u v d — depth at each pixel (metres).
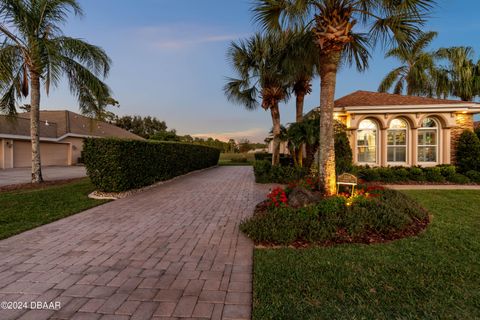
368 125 11.02
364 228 3.99
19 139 18.75
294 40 6.91
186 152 13.99
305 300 2.31
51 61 7.67
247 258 3.30
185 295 2.44
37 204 6.12
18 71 8.59
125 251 3.52
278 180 10.31
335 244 3.69
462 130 10.56
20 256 3.34
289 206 4.66
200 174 14.68
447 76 15.68
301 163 11.15
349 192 5.73
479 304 2.24
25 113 24.45
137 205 6.39
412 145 10.71
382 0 5.06
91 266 3.06
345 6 5.43
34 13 8.05
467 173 9.88
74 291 2.51
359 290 2.46
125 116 39.94
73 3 8.66
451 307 2.20
